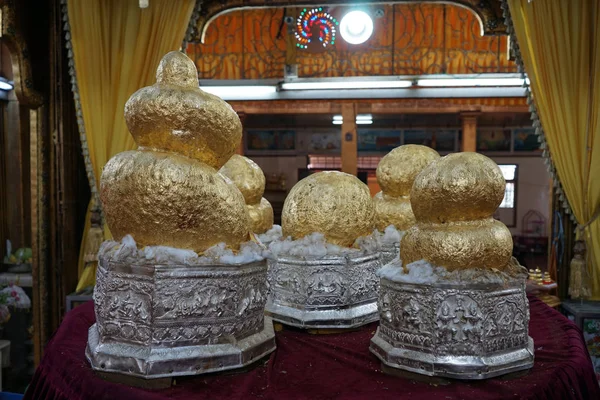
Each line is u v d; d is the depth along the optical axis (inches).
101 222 162.2
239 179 104.3
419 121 334.3
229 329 70.1
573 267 156.9
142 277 66.7
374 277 94.4
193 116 69.5
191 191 67.3
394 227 108.5
